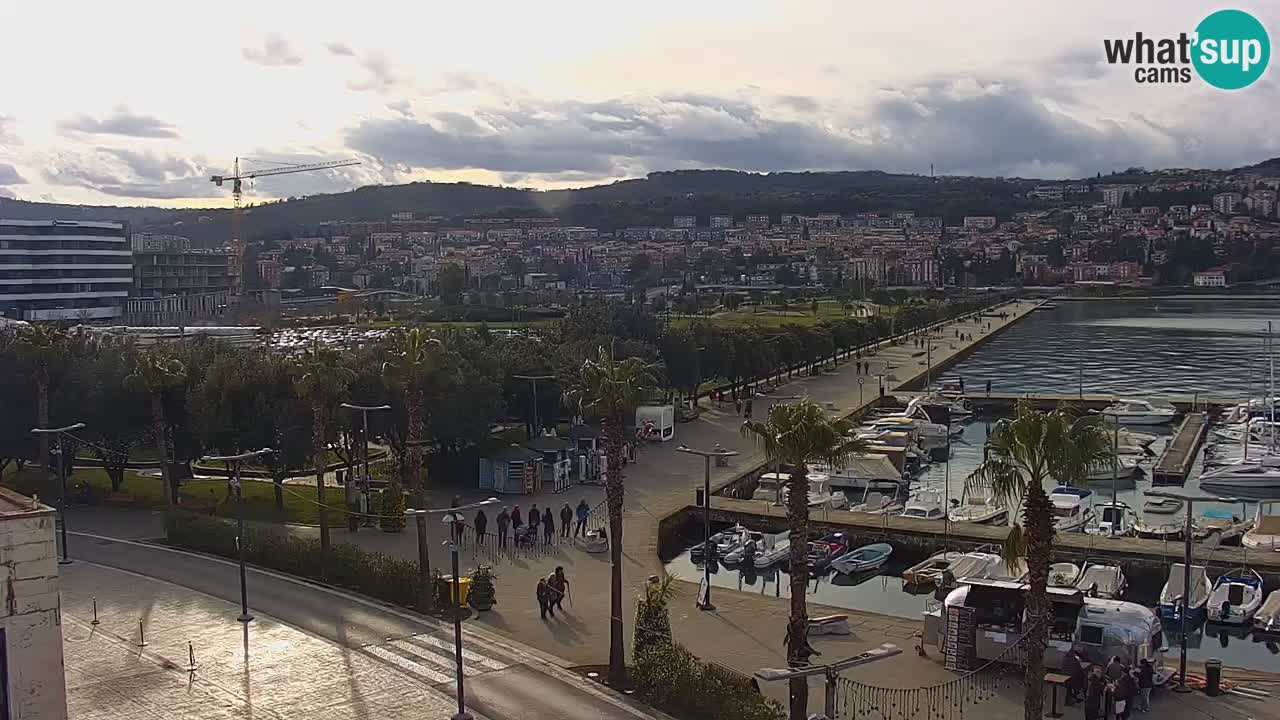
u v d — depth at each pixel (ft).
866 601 207.82
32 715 102.89
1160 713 134.21
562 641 161.07
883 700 138.41
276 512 251.39
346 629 167.02
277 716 133.18
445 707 135.44
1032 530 113.60
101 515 252.83
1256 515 277.85
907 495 309.01
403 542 220.84
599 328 442.50
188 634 164.96
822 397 474.49
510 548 216.13
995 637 147.13
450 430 269.23
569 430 334.24
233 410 254.88
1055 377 615.57
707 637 164.76
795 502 126.00
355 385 265.13
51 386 276.41
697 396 454.40
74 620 171.94
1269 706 136.98
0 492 110.83
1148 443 394.11
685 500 263.90
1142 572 217.97
